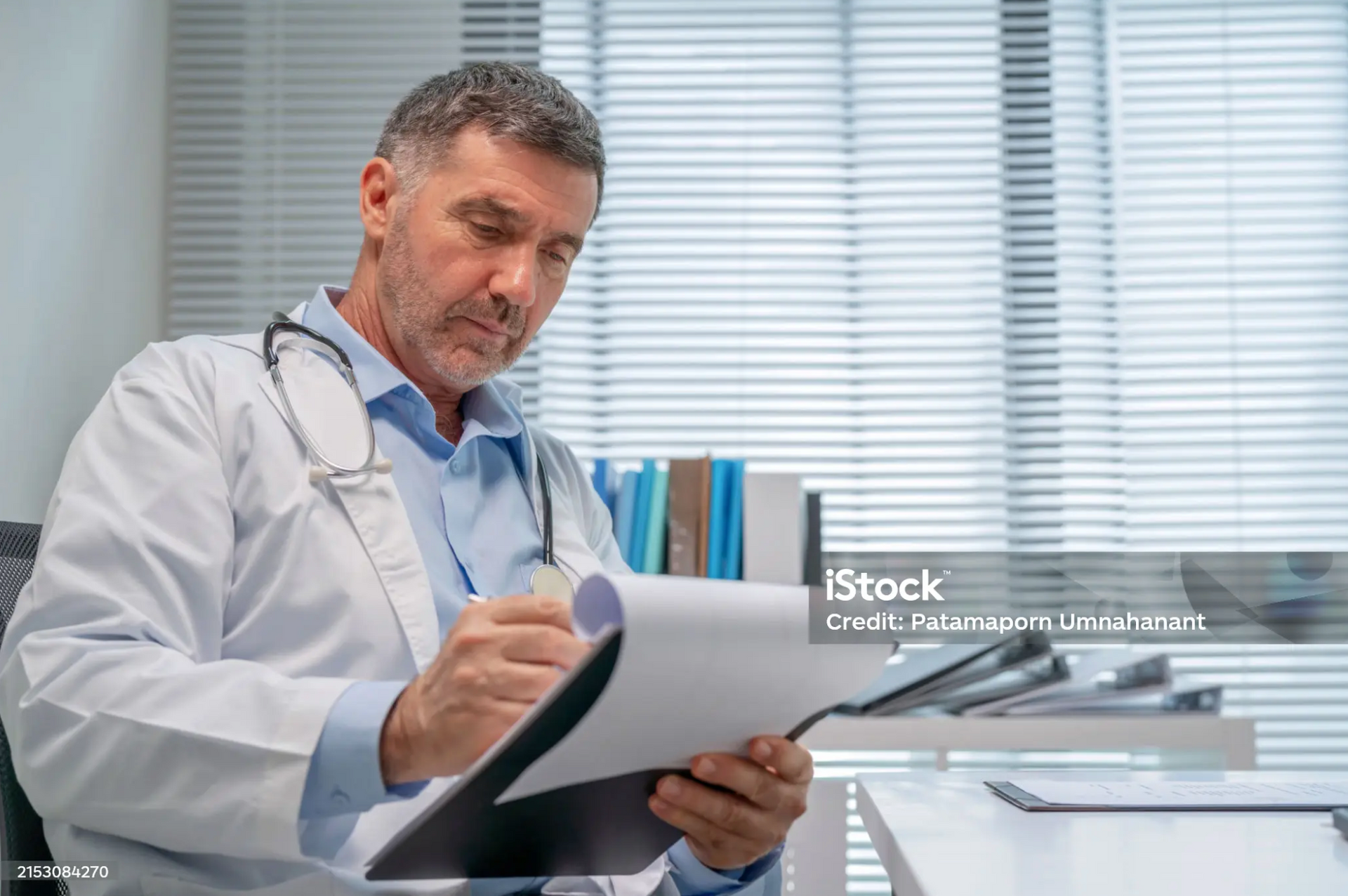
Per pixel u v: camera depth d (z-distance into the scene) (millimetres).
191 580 979
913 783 1197
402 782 823
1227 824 947
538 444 1388
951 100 2332
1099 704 1688
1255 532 2215
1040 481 2236
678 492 1778
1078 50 2354
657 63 2365
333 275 2260
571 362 2270
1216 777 1222
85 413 1891
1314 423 2234
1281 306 2287
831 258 2316
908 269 2293
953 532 2219
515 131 1173
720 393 2258
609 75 2346
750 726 772
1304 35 2334
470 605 812
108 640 905
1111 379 2262
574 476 1422
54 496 1028
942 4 2365
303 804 820
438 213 1184
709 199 2328
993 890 721
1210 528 2219
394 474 1160
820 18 2371
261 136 2281
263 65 2305
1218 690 1712
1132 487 2236
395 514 1074
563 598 1155
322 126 2309
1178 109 2330
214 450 1052
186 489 1009
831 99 2330
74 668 866
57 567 937
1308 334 2287
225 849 837
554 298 1276
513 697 760
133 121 2104
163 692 844
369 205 1273
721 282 2299
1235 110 2314
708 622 680
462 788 674
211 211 2244
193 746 822
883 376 2270
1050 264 2291
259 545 1035
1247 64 2318
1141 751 1885
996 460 2260
